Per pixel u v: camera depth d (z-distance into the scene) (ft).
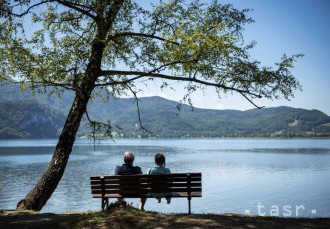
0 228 29.40
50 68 43.06
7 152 453.99
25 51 42.55
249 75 41.55
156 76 44.04
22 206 42.04
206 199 120.78
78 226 27.63
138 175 34.14
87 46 44.11
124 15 45.91
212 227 26.84
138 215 29.45
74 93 47.60
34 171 217.56
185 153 423.64
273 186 151.33
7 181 169.89
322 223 28.50
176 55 42.42
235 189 142.61
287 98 42.52
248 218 30.17
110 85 50.29
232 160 305.73
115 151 484.74
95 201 121.70
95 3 43.04
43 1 42.34
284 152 442.91
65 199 125.59
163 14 44.80
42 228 28.60
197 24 44.75
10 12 40.57
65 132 44.11
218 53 41.06
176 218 29.55
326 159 319.47
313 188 144.77
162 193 34.09
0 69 43.62
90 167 240.94
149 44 46.60
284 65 41.52
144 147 640.17
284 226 27.35
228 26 43.39
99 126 47.70
